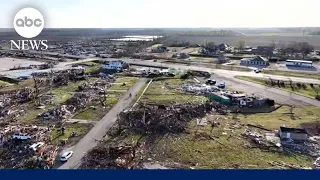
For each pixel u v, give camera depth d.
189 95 46.97
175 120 33.50
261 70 70.94
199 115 36.66
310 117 36.81
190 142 28.61
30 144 27.59
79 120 34.84
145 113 34.81
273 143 28.53
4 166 23.91
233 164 24.31
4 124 33.44
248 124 34.03
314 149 27.50
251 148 27.53
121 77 61.56
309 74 66.31
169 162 24.58
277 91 50.41
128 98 44.97
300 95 47.72
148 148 27.27
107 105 41.03
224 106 41.09
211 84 55.38
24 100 43.47
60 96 46.00
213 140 29.16
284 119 36.09
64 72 64.81
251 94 47.38
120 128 31.62
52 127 32.50
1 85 54.59
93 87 51.53
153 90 50.38
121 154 25.59
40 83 55.22
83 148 27.22
